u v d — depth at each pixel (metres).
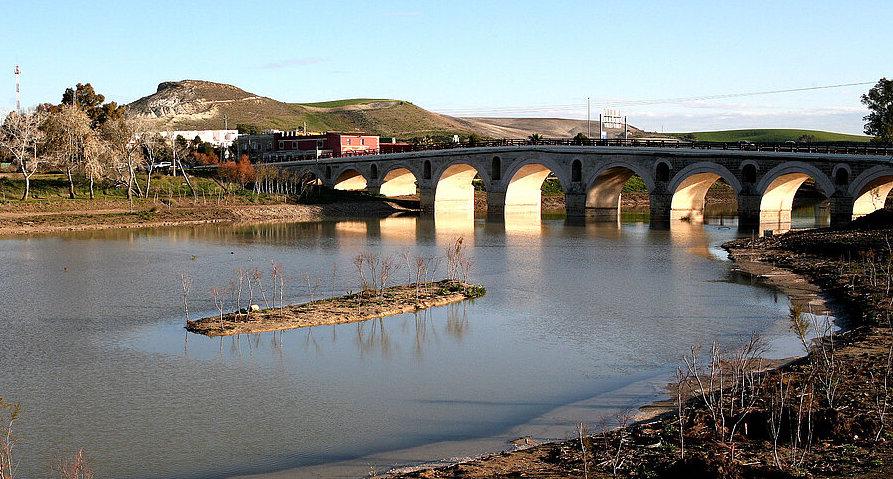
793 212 163.88
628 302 67.44
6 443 35.47
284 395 43.12
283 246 108.81
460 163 171.75
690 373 44.66
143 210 149.75
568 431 37.09
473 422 38.72
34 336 55.81
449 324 59.34
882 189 120.38
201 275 81.88
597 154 149.00
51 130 154.88
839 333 53.25
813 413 34.34
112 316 62.06
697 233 124.94
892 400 36.66
